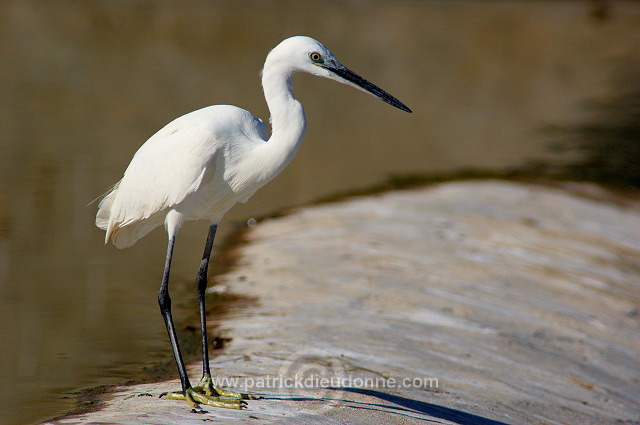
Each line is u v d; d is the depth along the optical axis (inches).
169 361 366.3
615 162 880.9
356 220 607.8
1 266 472.4
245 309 431.5
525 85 1268.5
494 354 403.5
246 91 1010.7
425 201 673.0
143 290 459.8
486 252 561.3
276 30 1473.9
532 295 499.2
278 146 299.6
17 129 767.1
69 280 463.8
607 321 484.4
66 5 1513.3
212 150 293.9
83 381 340.2
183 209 305.9
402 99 1095.0
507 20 1868.8
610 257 599.5
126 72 1061.8
